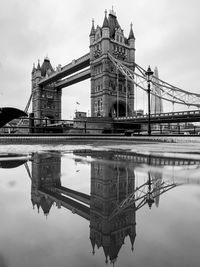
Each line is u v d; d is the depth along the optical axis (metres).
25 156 4.52
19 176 2.61
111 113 78.25
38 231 1.18
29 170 2.98
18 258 0.92
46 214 1.43
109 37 78.88
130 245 1.01
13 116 7.80
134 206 1.57
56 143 10.25
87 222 1.30
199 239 1.06
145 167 3.23
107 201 1.69
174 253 0.95
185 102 62.38
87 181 2.38
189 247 0.99
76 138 13.96
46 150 6.12
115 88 80.00
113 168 3.14
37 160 3.93
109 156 4.66
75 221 1.32
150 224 1.25
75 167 3.22
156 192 1.93
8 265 0.87
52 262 0.89
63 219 1.35
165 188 2.06
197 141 12.55
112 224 1.26
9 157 4.33
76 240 1.08
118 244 1.03
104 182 2.32
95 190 2.01
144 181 2.36
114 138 15.10
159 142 11.75
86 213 1.44
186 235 1.11
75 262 0.90
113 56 79.81
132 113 83.75
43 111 121.25
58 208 1.54
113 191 1.97
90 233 1.16
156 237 1.09
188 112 51.88
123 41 83.31
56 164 3.50
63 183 2.29
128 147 7.39
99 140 13.42
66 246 1.02
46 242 1.06
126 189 2.04
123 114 83.31
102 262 0.89
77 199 1.75
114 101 79.06
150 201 1.68
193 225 1.23
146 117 59.25
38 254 0.95
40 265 0.87
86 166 3.31
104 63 77.25
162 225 1.23
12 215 1.40
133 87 84.31
